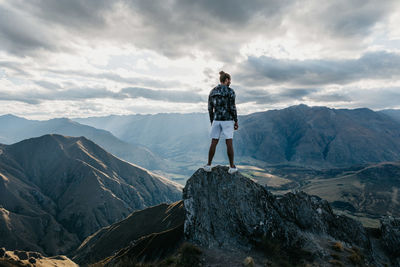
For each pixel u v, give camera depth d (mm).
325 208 12562
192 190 9148
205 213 8516
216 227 8188
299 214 10789
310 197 12578
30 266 94812
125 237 140250
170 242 11750
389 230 16641
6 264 67062
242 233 8117
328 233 11328
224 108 8023
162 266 6984
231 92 7980
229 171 8914
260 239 8102
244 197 8781
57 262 118625
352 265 8797
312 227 10883
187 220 8578
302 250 8781
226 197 8727
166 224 121250
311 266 8008
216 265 6855
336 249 9656
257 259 7375
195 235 8094
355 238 12133
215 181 9133
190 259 6980
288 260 7992
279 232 8867
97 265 7965
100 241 152125
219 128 8406
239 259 7215
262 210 8836
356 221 13148
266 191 10086
